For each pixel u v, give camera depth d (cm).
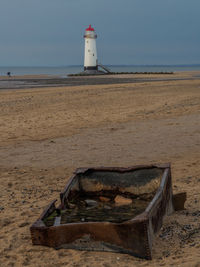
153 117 1614
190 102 2109
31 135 1315
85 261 412
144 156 962
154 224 447
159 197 468
